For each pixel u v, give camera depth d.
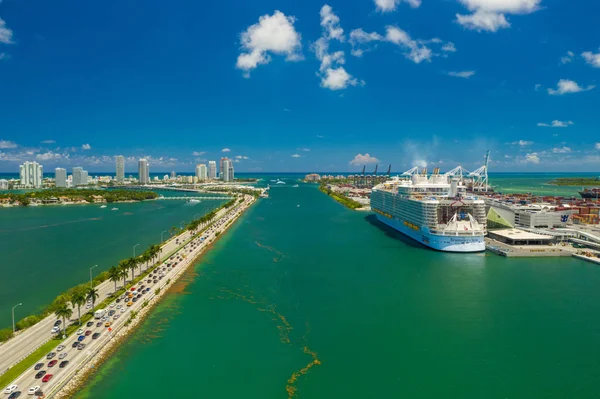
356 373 116.94
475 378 114.19
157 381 112.69
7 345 125.12
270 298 176.12
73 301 138.25
